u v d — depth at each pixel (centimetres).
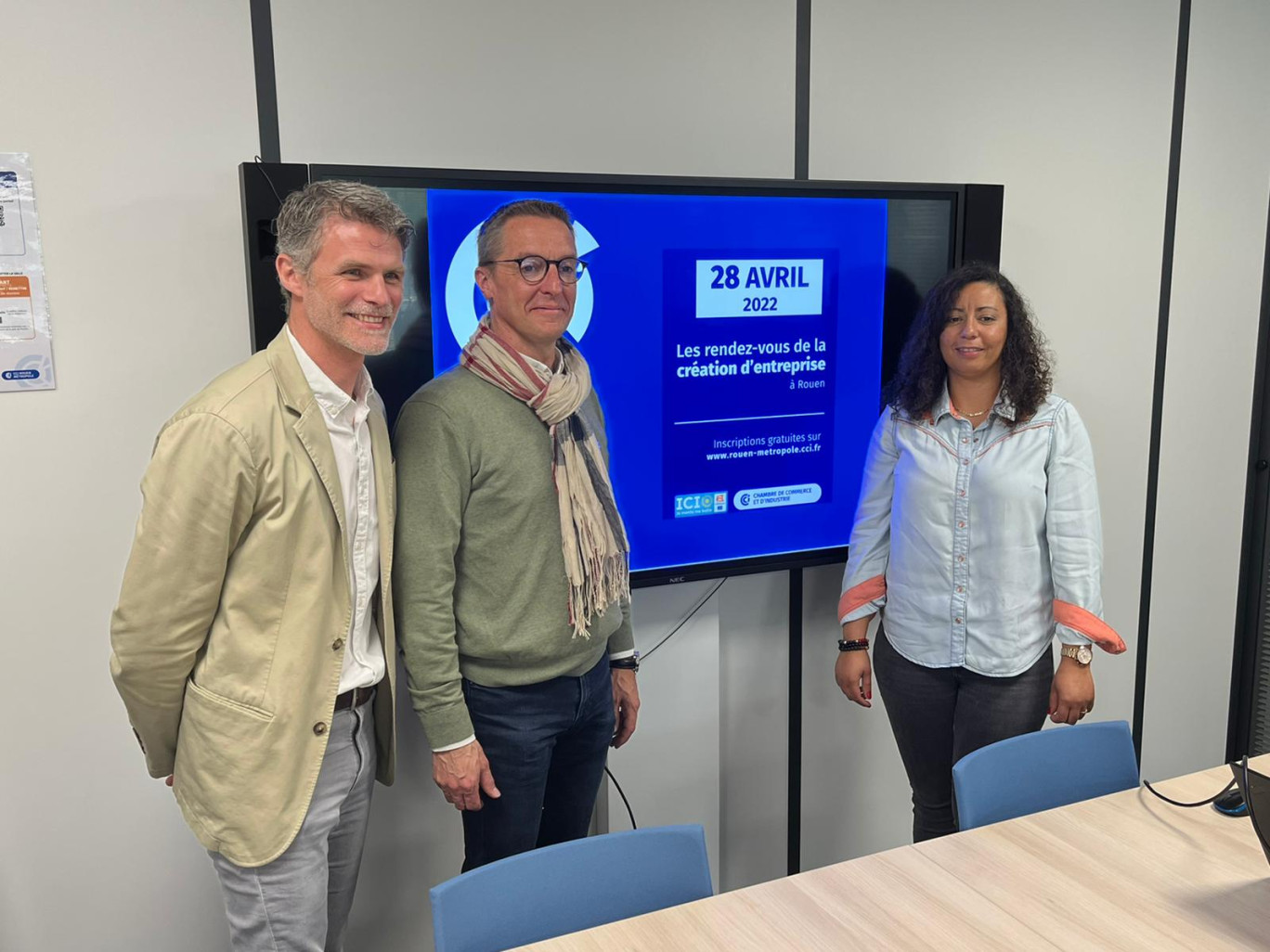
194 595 159
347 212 160
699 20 241
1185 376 327
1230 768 189
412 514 186
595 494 206
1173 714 349
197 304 207
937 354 236
